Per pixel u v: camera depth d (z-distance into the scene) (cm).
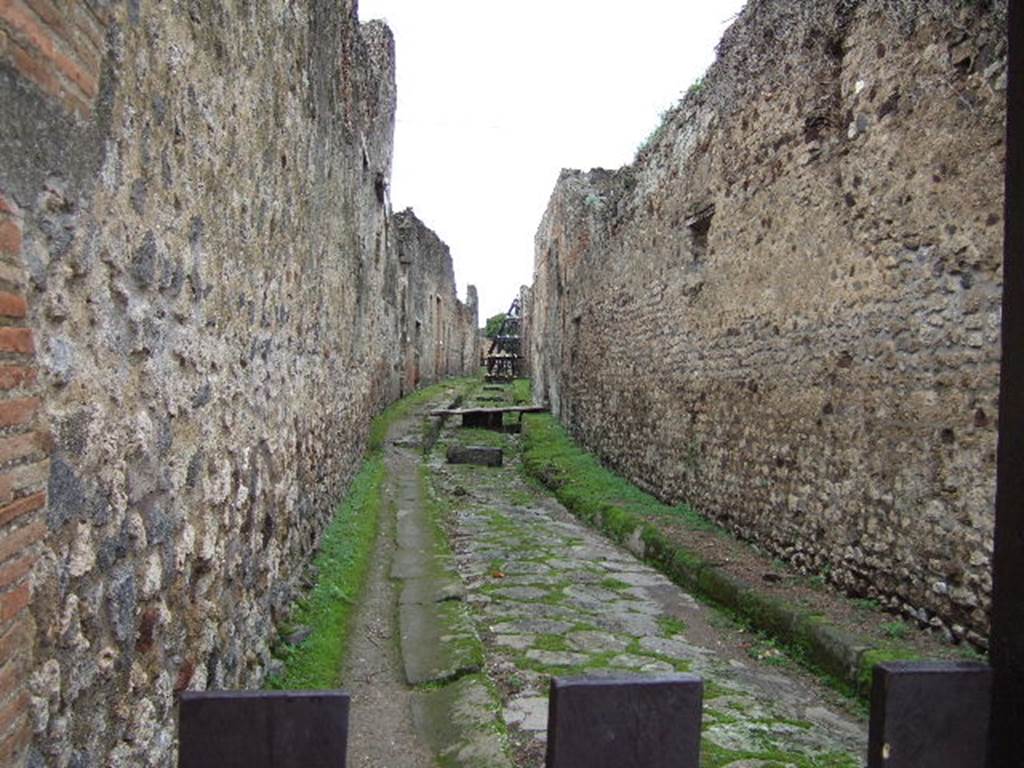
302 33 500
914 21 456
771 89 632
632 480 1013
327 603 502
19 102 156
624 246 1081
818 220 559
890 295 475
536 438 1462
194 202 284
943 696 124
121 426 219
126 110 218
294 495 495
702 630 519
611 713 117
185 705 117
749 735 366
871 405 491
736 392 692
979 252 406
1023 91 123
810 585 535
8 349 155
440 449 1432
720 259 732
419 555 668
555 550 730
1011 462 124
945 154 431
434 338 2755
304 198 525
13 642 157
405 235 2102
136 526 230
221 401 321
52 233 176
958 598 413
